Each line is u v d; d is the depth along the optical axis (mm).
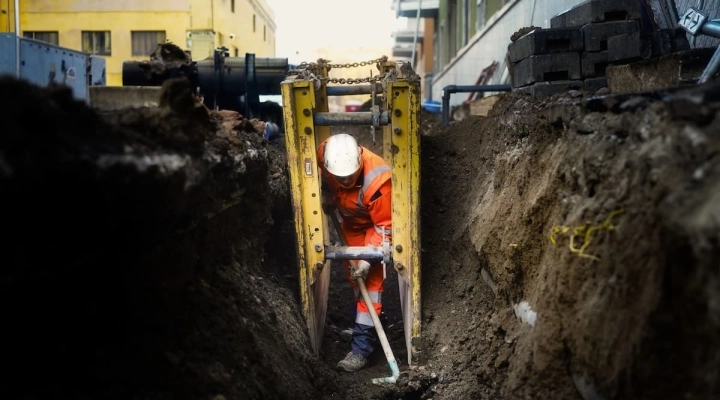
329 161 4926
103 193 2285
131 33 20281
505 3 11805
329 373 4902
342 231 5621
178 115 3232
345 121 4855
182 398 2807
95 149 2332
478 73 14422
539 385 3277
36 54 5336
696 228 1988
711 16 4941
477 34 14594
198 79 7500
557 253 3277
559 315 3143
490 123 6074
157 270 3115
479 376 4250
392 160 4797
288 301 4988
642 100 2879
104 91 3873
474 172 6215
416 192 4793
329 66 5672
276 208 5719
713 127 2256
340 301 6387
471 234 5102
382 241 5016
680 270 2209
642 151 2656
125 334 2750
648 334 2342
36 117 2115
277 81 7555
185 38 20141
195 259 3607
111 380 2508
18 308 2178
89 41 20281
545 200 3656
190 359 3043
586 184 3160
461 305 5000
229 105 7895
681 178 2277
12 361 2148
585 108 3500
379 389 4613
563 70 5125
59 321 2395
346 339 5707
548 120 4035
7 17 15281
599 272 2818
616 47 4938
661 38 4742
